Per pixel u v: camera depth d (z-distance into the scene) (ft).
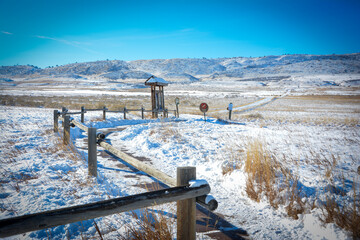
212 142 27.66
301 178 13.25
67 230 8.39
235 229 9.19
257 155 15.16
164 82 57.41
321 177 13.37
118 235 8.22
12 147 20.13
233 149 23.15
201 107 49.85
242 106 108.47
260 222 9.78
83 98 134.62
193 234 6.35
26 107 71.15
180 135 31.27
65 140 21.75
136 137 29.84
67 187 12.17
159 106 58.18
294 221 9.63
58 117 28.91
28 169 14.66
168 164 19.25
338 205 9.91
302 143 26.05
